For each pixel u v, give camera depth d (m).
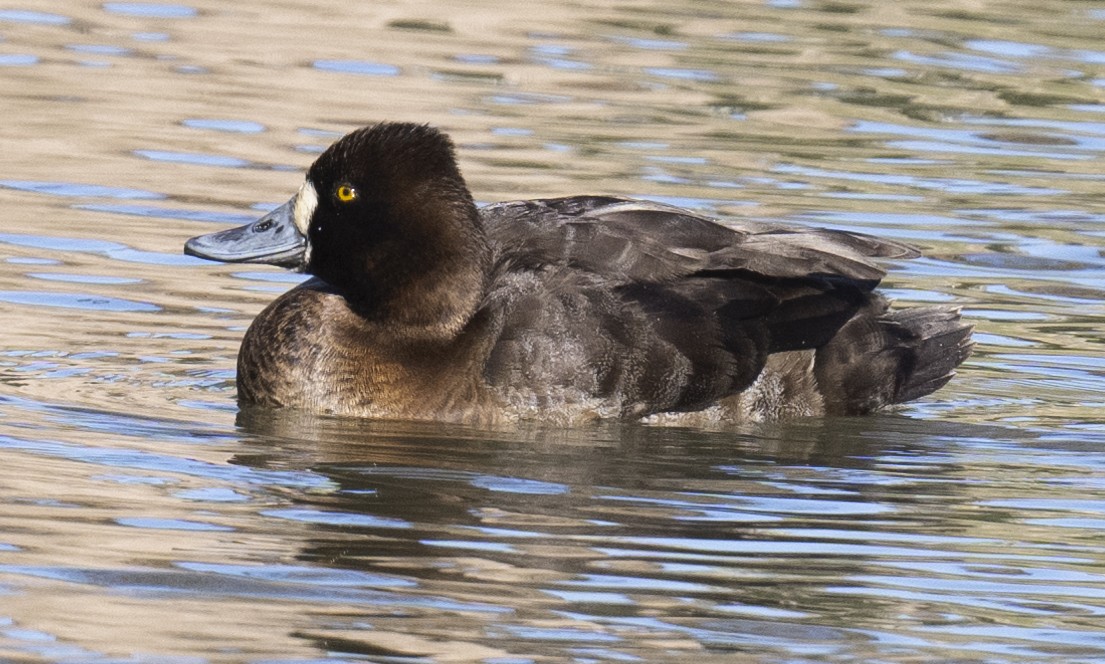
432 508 9.07
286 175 15.84
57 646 7.20
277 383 10.98
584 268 11.09
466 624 7.59
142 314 12.48
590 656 7.33
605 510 9.18
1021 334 12.79
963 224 15.22
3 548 8.19
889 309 11.85
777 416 11.29
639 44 20.80
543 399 10.84
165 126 17.09
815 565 8.52
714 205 15.20
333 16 21.61
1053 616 7.99
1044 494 9.77
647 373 10.90
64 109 17.41
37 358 11.41
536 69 19.61
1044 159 17.34
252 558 8.24
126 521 8.65
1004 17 22.45
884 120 18.31
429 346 11.02
